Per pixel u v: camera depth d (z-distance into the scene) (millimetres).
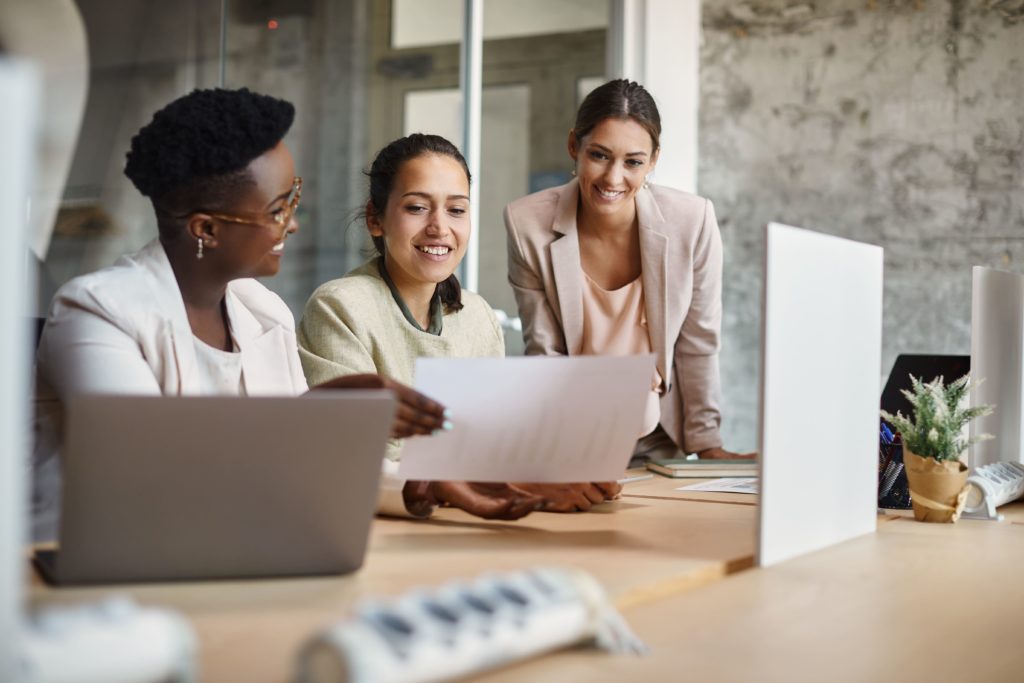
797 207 5363
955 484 1784
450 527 1520
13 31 3172
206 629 901
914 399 1846
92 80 3340
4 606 594
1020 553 1496
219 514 1072
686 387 2793
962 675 911
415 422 1404
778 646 965
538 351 2721
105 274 1538
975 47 5035
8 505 603
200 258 1529
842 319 1522
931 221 5113
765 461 1321
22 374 617
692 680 849
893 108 5180
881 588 1232
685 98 5434
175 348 1546
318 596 1039
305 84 3922
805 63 5340
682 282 2660
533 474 1500
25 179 610
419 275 2139
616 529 1514
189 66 3572
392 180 2141
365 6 4090
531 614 794
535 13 4781
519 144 4707
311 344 2090
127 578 1071
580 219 2701
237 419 1044
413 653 675
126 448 1020
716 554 1315
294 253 3922
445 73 4383
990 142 5016
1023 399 2348
